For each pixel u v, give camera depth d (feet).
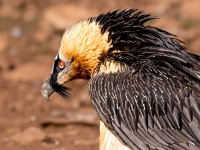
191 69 41.50
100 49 42.98
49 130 61.41
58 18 89.15
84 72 43.96
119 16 43.47
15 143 58.44
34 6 96.37
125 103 41.34
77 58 43.70
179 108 40.29
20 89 73.56
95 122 62.69
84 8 91.30
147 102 40.93
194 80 40.86
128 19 43.39
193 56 42.98
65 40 43.98
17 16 94.58
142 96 41.04
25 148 57.41
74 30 43.73
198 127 39.68
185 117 40.06
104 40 42.93
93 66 43.32
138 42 42.60
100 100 41.96
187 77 40.93
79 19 88.58
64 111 66.90
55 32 89.30
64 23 88.58
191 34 83.76
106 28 43.14
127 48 42.68
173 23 86.99
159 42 42.60
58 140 58.65
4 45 87.30
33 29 91.40
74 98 70.23
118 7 95.09
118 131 41.50
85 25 43.55
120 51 42.68
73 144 57.72
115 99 41.60
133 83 41.42
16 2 96.94
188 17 89.66
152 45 42.47
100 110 41.96
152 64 41.75
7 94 72.13
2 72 78.74
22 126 62.64
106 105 41.75
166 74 41.19
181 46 43.27
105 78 42.29
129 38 42.75
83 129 61.05
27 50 85.81
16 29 91.40
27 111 67.62
